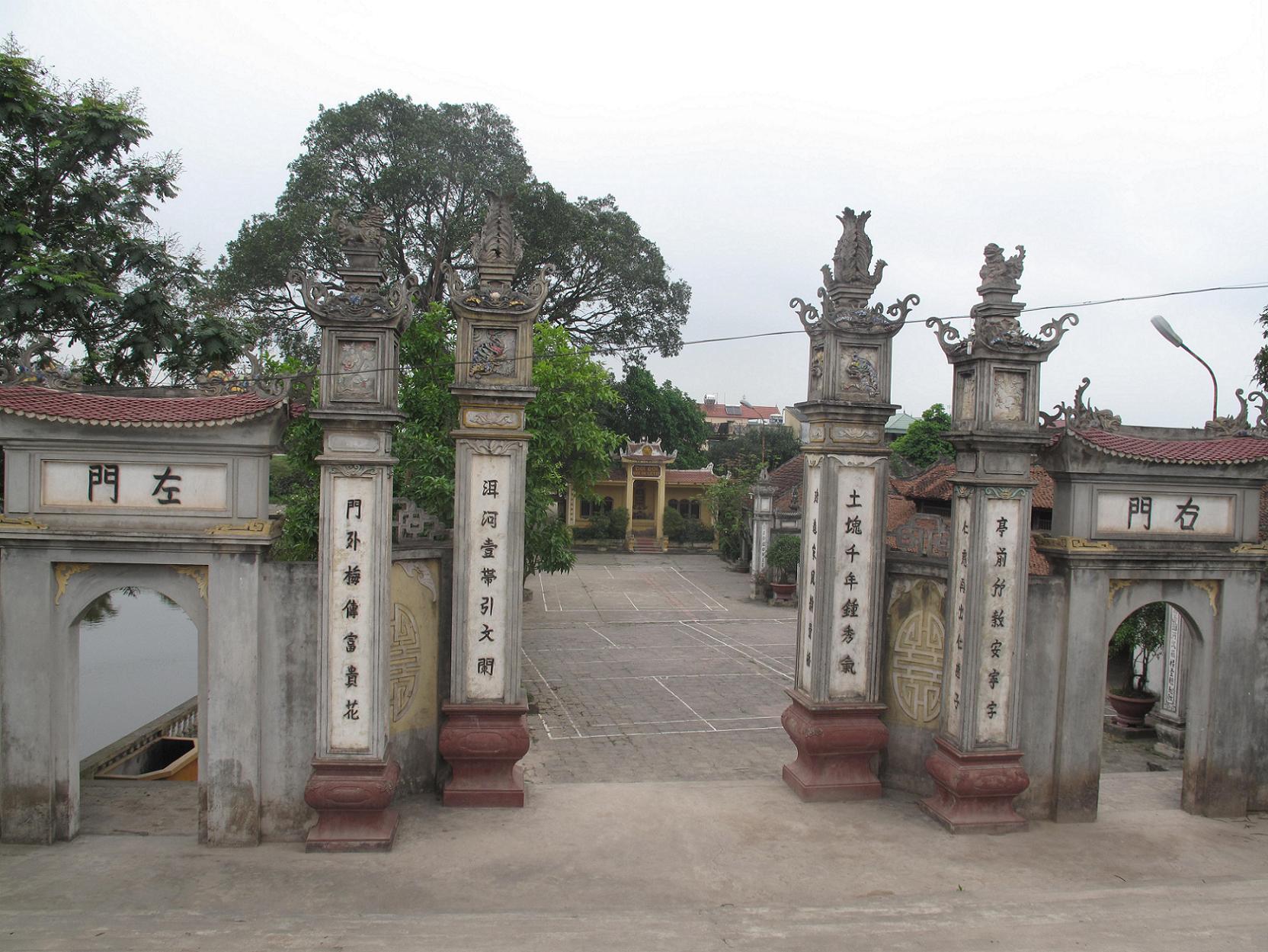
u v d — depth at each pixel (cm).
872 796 1112
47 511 919
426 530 1098
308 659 962
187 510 932
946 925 818
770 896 866
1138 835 1038
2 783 928
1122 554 1048
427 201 3397
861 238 1092
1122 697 1688
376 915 809
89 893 834
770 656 2489
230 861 909
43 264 1352
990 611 1025
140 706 2086
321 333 944
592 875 900
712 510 4644
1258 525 1108
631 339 3991
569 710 1883
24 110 1392
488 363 1030
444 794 1055
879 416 1095
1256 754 1113
